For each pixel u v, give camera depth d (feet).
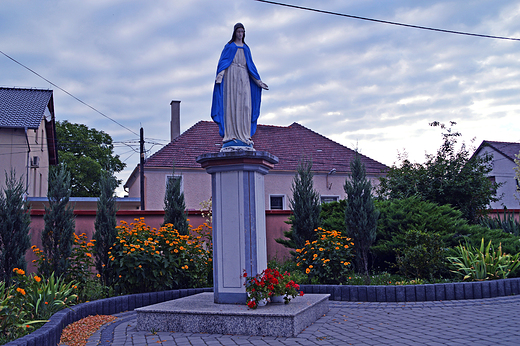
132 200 69.05
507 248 32.63
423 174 48.39
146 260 27.27
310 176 35.14
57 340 17.26
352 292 27.22
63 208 26.27
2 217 24.77
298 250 30.30
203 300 23.11
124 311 25.75
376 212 32.09
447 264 30.58
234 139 23.07
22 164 62.59
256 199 22.36
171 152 73.46
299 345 16.87
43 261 25.44
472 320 20.44
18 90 74.13
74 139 101.19
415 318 21.35
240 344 17.26
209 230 37.78
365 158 83.66
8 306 16.12
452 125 48.93
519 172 67.51
